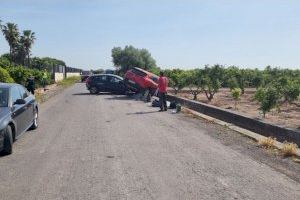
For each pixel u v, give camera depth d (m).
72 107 21.45
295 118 18.30
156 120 15.90
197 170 8.01
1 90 10.91
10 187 6.91
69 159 8.96
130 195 6.46
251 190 6.74
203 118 16.42
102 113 18.39
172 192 6.62
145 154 9.47
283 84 24.17
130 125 14.38
